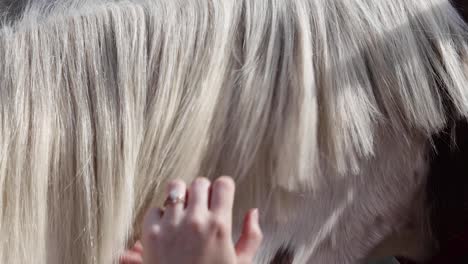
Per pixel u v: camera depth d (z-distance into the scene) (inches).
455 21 61.4
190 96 59.0
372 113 59.6
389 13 60.6
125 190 58.7
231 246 56.1
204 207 56.3
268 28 59.8
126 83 58.9
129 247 59.5
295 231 60.5
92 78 59.2
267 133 59.0
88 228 58.8
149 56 59.5
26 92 59.0
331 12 60.2
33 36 59.9
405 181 61.1
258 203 59.8
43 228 58.7
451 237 62.9
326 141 59.1
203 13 60.0
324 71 59.2
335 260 61.7
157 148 59.1
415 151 60.7
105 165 58.7
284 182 58.9
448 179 61.6
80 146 58.7
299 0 60.2
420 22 60.7
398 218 61.8
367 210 61.0
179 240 56.0
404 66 59.9
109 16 60.2
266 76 59.1
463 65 60.8
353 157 59.3
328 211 60.4
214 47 59.3
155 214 57.0
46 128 58.7
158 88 59.0
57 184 58.9
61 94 59.1
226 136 59.1
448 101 60.4
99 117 58.8
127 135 58.7
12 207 58.5
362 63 59.7
